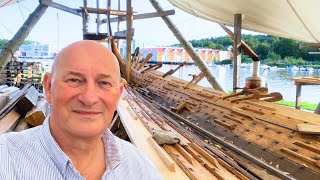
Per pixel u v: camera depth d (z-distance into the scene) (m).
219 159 3.85
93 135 1.26
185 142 4.20
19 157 1.21
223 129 6.04
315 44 9.30
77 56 1.25
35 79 16.36
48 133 1.25
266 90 6.62
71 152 1.30
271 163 4.52
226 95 7.31
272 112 5.65
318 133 4.33
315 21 7.14
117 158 1.42
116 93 1.31
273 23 8.98
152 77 11.92
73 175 1.23
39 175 1.19
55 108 1.25
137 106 7.14
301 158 4.17
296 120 5.05
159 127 5.23
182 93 8.97
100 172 1.38
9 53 13.40
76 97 1.23
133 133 4.57
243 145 5.27
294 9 6.97
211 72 12.88
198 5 10.86
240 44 9.49
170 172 3.10
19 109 6.96
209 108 7.19
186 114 7.77
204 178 3.03
